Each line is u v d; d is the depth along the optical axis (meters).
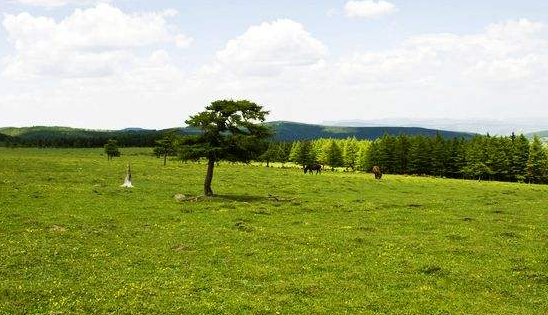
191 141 61.78
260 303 23.09
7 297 23.11
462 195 72.19
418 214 50.69
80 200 53.16
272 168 143.88
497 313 22.66
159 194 61.56
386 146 172.00
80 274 27.23
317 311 22.34
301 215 49.12
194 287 25.31
